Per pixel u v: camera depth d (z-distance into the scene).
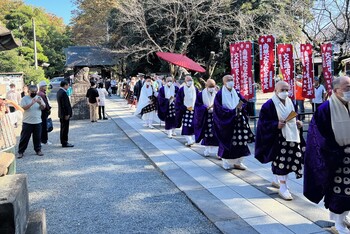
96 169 6.80
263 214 4.16
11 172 2.91
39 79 22.84
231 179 5.62
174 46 23.08
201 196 4.88
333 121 3.37
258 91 22.97
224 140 5.89
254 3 21.45
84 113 14.98
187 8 22.48
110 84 31.25
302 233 3.62
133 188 5.53
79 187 5.68
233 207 4.42
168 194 5.17
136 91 16.47
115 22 27.02
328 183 3.42
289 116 4.45
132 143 9.40
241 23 20.08
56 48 44.50
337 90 3.35
